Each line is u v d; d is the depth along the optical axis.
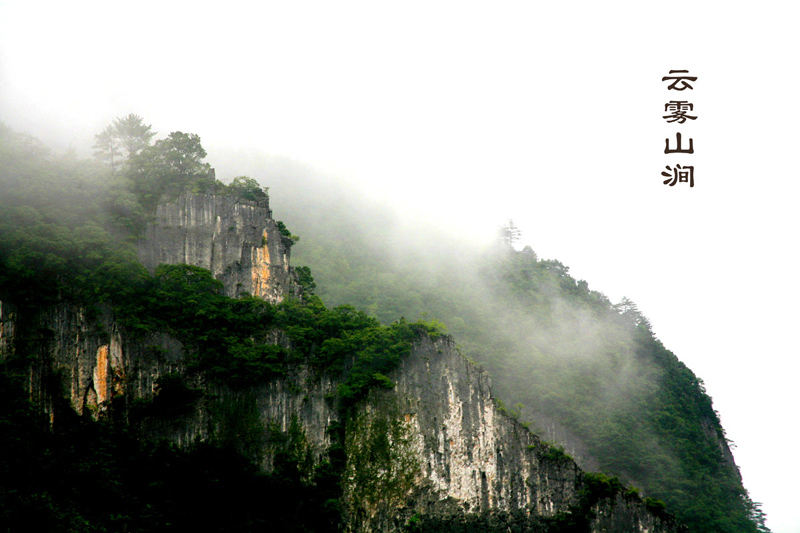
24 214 106.25
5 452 92.31
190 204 119.75
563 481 119.50
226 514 101.94
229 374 108.12
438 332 118.06
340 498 106.25
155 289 109.44
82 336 102.69
